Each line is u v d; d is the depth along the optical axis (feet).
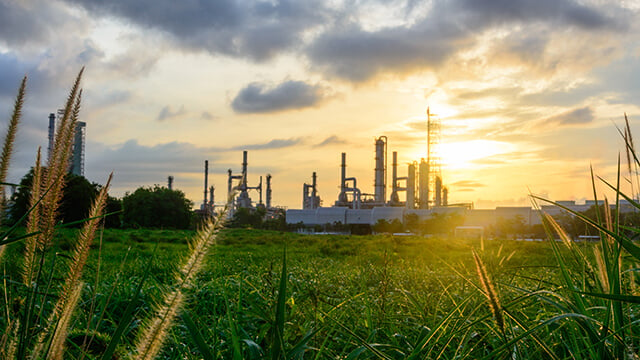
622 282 8.59
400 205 505.66
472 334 10.76
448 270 26.23
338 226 425.69
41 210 4.82
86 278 17.15
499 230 336.90
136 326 9.95
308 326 11.48
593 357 7.27
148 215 258.16
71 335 7.37
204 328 12.64
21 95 4.84
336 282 24.21
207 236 3.45
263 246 106.93
